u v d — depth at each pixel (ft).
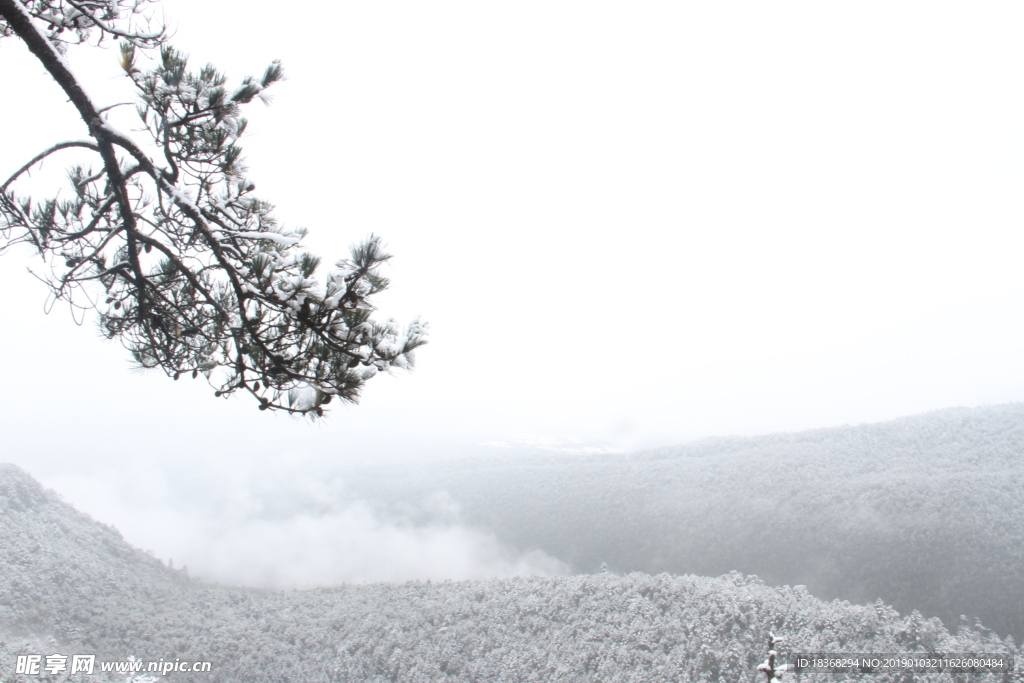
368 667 245.65
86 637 270.67
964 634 228.02
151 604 327.26
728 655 208.54
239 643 269.44
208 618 310.86
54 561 329.52
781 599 244.42
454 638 256.32
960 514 332.39
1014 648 215.51
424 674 233.14
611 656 224.12
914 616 225.56
